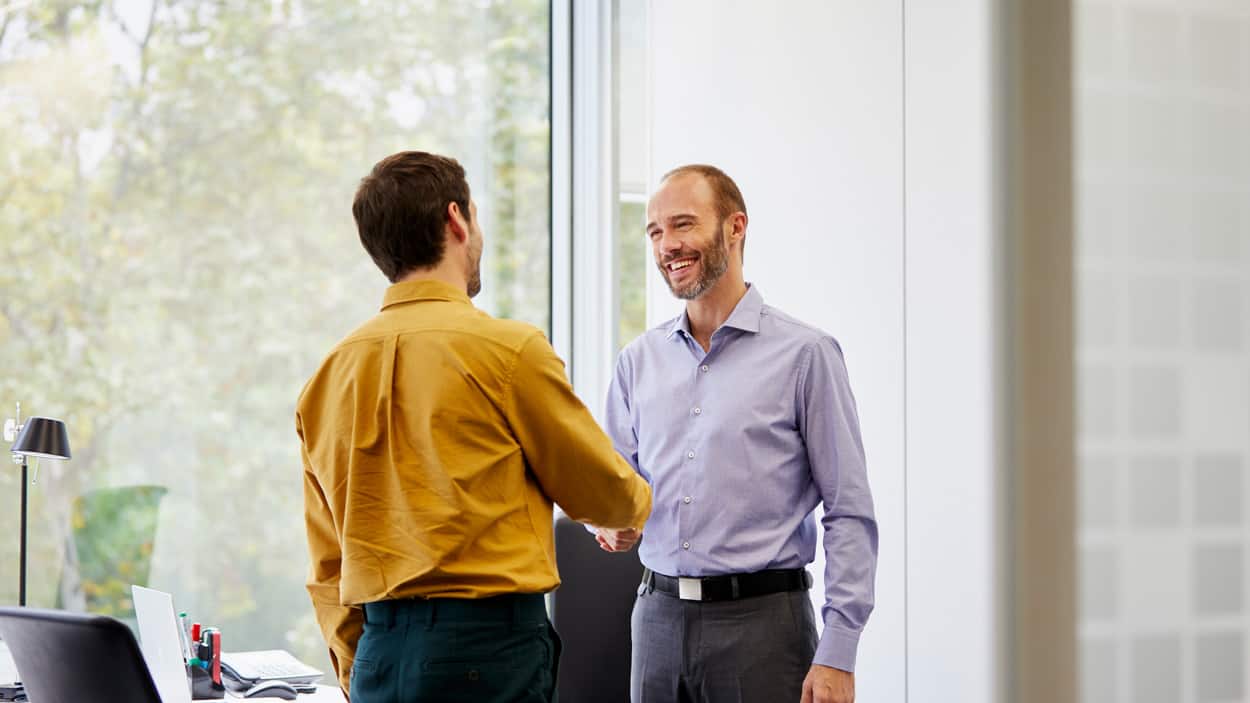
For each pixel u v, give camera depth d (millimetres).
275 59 4180
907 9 2984
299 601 4160
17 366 3836
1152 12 2777
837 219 3240
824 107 3293
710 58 3840
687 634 2457
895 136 3025
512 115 4508
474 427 1881
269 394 4148
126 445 3963
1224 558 2803
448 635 1842
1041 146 2668
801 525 2514
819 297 3318
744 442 2488
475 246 2080
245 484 4109
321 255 4230
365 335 1989
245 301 4125
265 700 3002
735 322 2578
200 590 4047
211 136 4090
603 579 3348
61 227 3895
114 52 3963
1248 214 2861
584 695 3279
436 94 4402
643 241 4477
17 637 2283
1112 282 2717
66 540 3881
